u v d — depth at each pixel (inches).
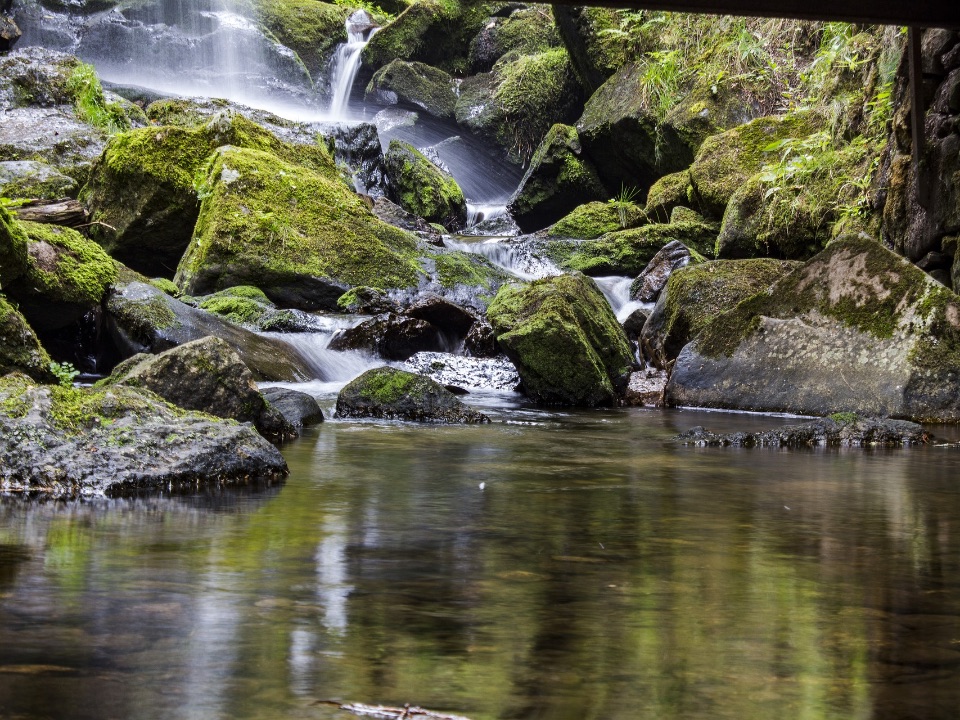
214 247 505.4
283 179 537.0
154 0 983.0
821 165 510.9
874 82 503.8
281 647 85.7
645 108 722.2
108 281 410.9
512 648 86.6
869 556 124.4
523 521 145.7
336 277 518.0
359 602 100.5
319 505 156.3
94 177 553.6
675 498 168.6
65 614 94.3
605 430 287.3
